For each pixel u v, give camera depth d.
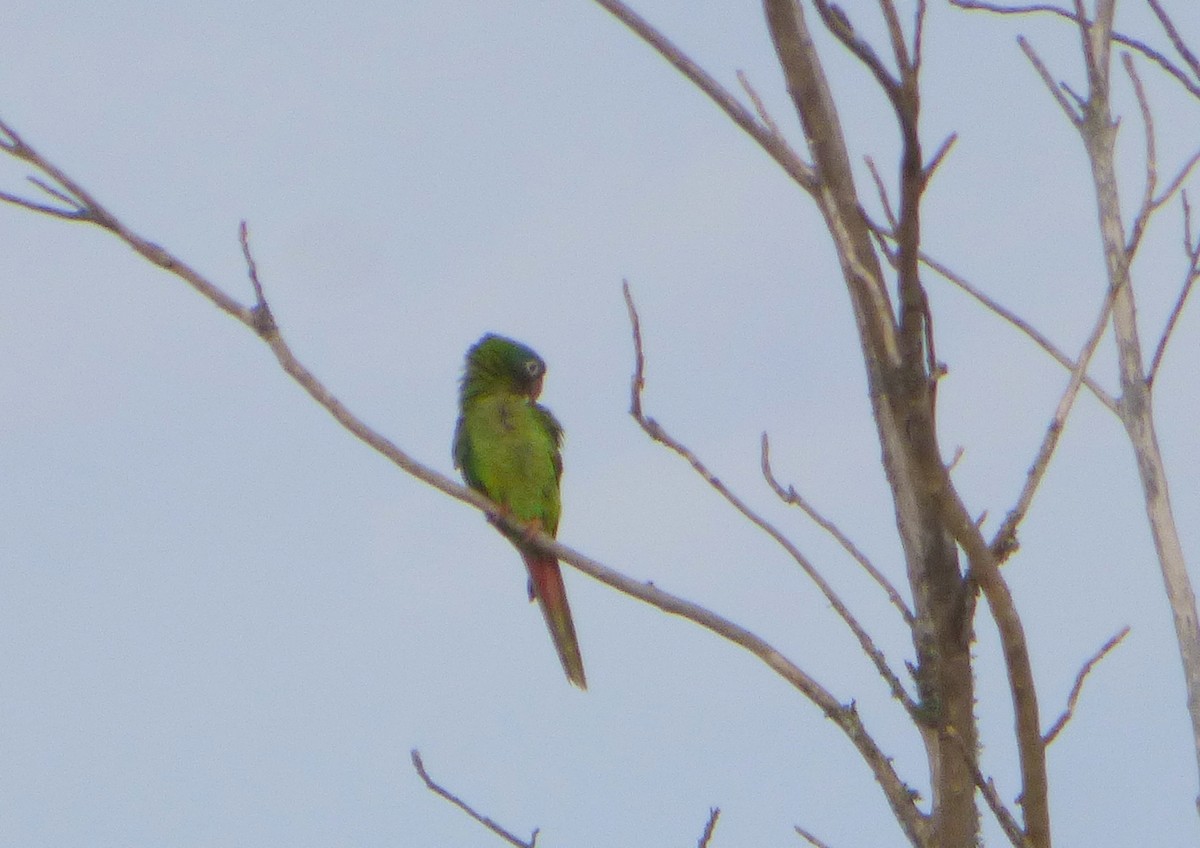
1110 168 9.38
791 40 7.46
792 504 8.42
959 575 6.97
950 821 7.21
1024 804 7.01
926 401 6.18
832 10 5.61
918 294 6.02
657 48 7.56
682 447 8.23
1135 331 9.16
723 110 7.45
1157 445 8.82
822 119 7.49
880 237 7.12
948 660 7.07
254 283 8.56
